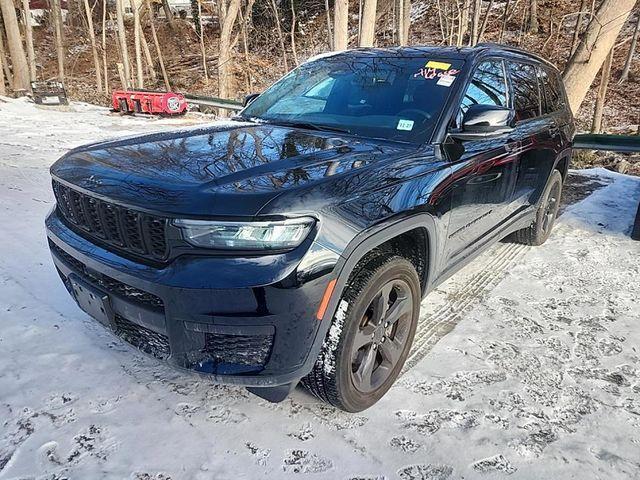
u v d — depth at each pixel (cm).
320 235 189
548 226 470
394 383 256
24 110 1288
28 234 429
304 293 184
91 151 250
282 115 335
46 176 643
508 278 392
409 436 220
